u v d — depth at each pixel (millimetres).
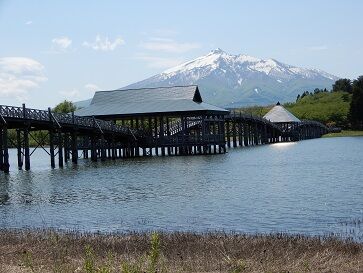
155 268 19953
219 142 100188
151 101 107125
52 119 72562
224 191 47375
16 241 26938
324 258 21625
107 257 22641
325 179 55125
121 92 112562
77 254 23766
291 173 62594
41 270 20656
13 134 147750
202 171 66375
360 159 81062
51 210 39062
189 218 34656
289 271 19891
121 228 32000
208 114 103125
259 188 49094
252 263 21203
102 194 47156
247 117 134375
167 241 25734
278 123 169000
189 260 21922
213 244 24750
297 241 25031
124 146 98625
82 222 34250
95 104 110750
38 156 127688
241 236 26734
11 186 53562
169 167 72812
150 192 47812
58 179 59812
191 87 108188
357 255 22203
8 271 20344
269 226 31438
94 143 87688
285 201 40656
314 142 151750
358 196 42156
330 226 30734
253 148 124500
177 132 107375
